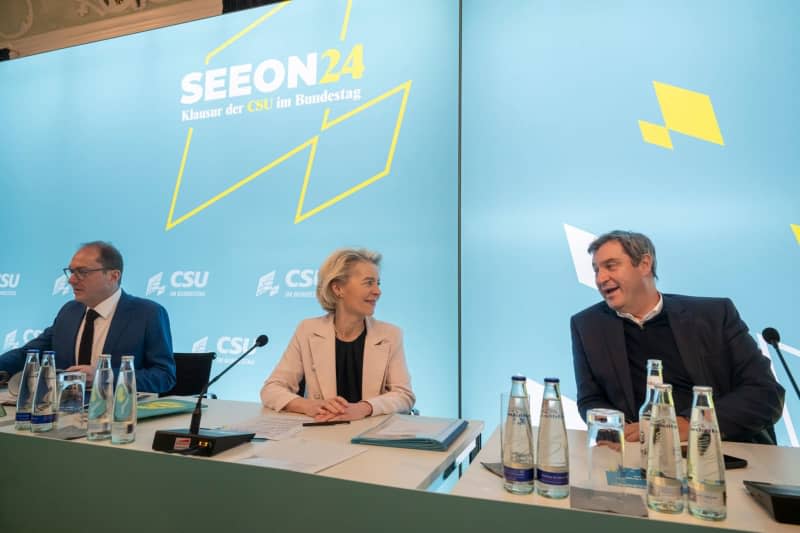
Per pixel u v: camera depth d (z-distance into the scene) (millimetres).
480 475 990
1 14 3832
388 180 2820
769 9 2258
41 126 3623
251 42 3176
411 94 2818
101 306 2266
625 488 869
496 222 2602
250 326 3000
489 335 2559
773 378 1586
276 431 1305
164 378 2148
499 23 2682
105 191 3414
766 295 2174
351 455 1069
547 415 863
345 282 1854
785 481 961
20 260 3562
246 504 903
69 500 1057
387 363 1818
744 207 2230
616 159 2434
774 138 2211
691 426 793
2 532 1121
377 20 2922
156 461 982
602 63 2490
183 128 3273
